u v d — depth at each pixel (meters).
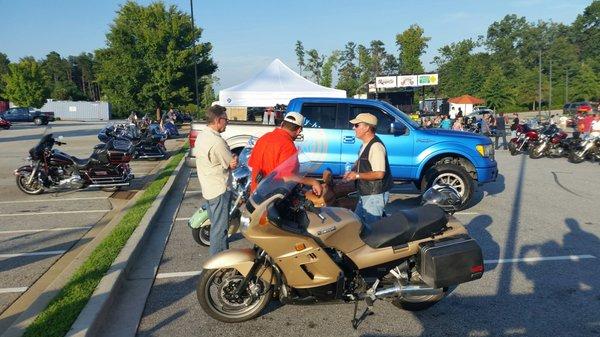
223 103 17.77
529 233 7.31
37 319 4.15
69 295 4.63
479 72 67.75
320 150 9.07
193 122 11.23
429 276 4.21
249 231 4.14
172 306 4.85
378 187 5.47
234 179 6.76
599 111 16.48
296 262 4.16
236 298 4.45
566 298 4.98
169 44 52.25
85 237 7.27
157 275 5.67
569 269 5.79
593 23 109.19
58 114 66.44
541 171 14.36
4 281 5.50
